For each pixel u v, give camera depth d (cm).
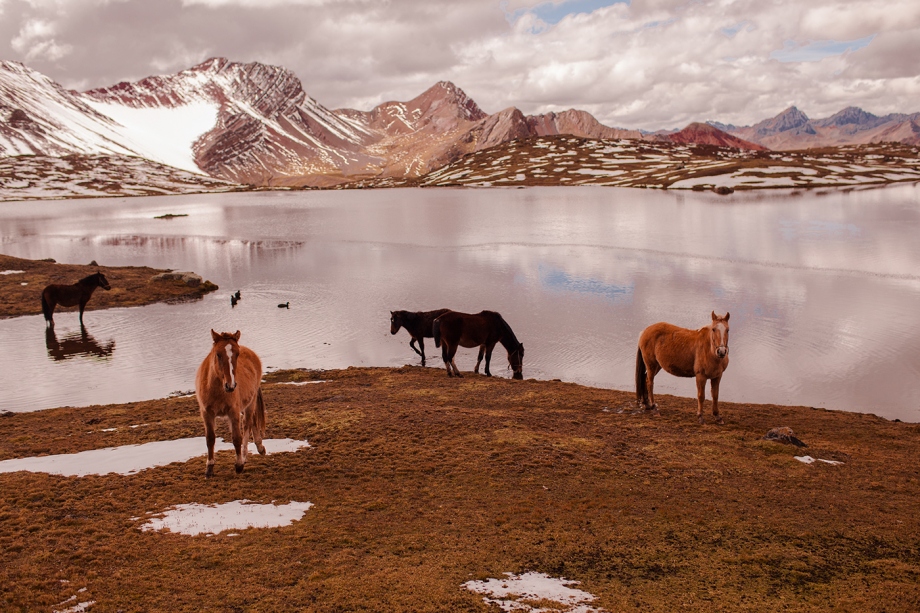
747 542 1036
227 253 7888
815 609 814
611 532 1069
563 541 1026
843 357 3106
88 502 1167
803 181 16900
